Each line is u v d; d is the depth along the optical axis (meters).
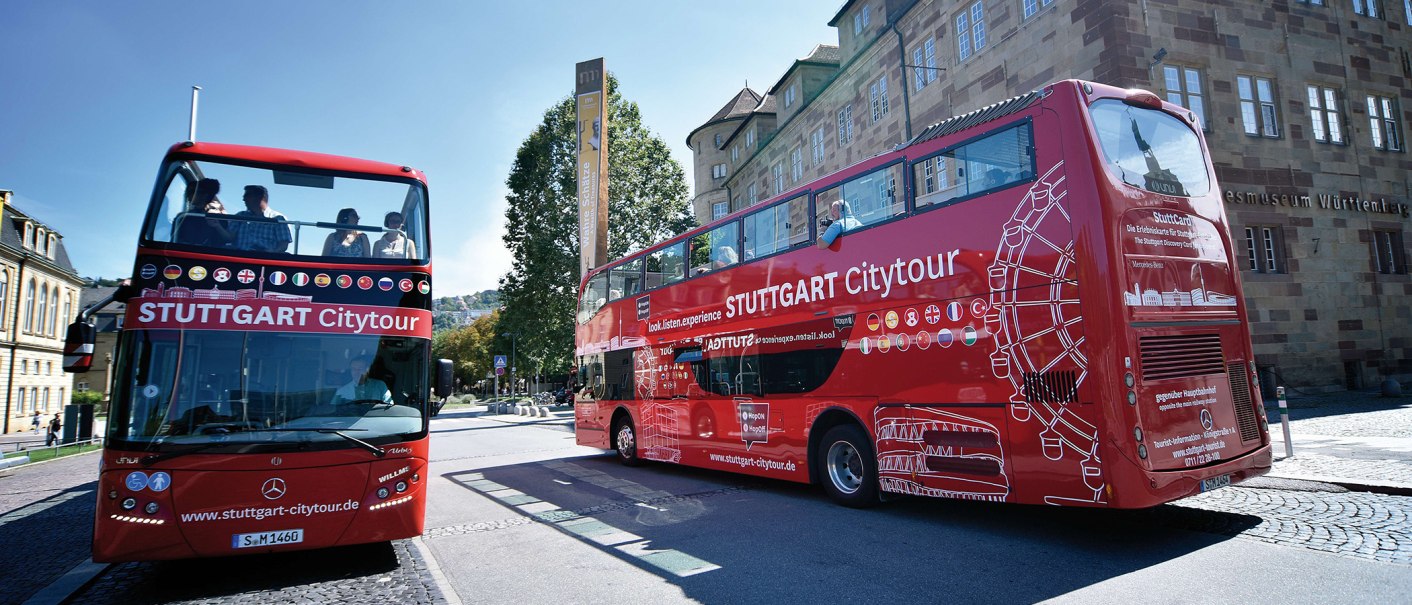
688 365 11.21
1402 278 20.48
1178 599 4.45
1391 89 21.41
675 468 12.68
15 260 44.41
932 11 23.89
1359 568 4.75
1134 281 5.68
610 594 5.20
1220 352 6.23
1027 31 19.86
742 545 6.48
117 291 5.95
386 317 6.34
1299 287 19.11
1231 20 19.23
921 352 7.05
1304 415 14.09
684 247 11.59
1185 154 6.67
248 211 6.30
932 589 4.93
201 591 5.61
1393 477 7.20
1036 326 5.97
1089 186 5.70
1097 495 5.45
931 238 7.05
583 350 15.38
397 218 6.72
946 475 6.71
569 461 14.51
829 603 4.75
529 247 37.50
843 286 8.12
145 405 5.52
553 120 38.75
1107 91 6.21
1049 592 4.75
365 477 5.85
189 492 5.43
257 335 5.91
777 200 9.45
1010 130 6.39
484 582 5.69
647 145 40.62
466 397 90.31
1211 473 5.82
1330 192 19.94
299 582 5.80
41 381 47.53
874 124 27.25
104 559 5.25
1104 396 5.44
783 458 9.01
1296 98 19.97
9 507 10.91
